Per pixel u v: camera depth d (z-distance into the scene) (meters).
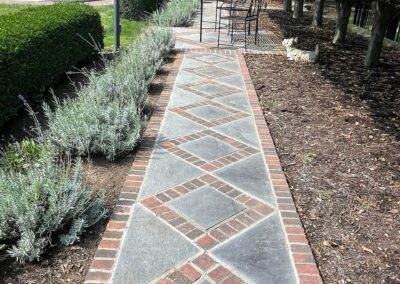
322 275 2.57
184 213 3.12
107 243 2.77
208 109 5.18
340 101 5.61
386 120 5.02
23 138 4.58
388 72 7.09
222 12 13.29
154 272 2.53
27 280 2.46
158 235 2.86
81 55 7.13
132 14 11.44
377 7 6.99
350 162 3.98
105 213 3.03
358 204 3.32
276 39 9.38
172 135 4.43
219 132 4.54
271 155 4.05
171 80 6.29
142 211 3.13
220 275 2.51
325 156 4.09
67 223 2.92
